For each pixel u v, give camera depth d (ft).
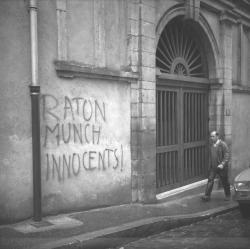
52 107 21.49
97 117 24.03
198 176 34.55
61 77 21.88
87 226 20.35
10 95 19.57
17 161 19.95
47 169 21.34
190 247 19.24
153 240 20.63
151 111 27.14
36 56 20.07
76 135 22.81
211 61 34.96
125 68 25.98
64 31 21.81
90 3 23.53
